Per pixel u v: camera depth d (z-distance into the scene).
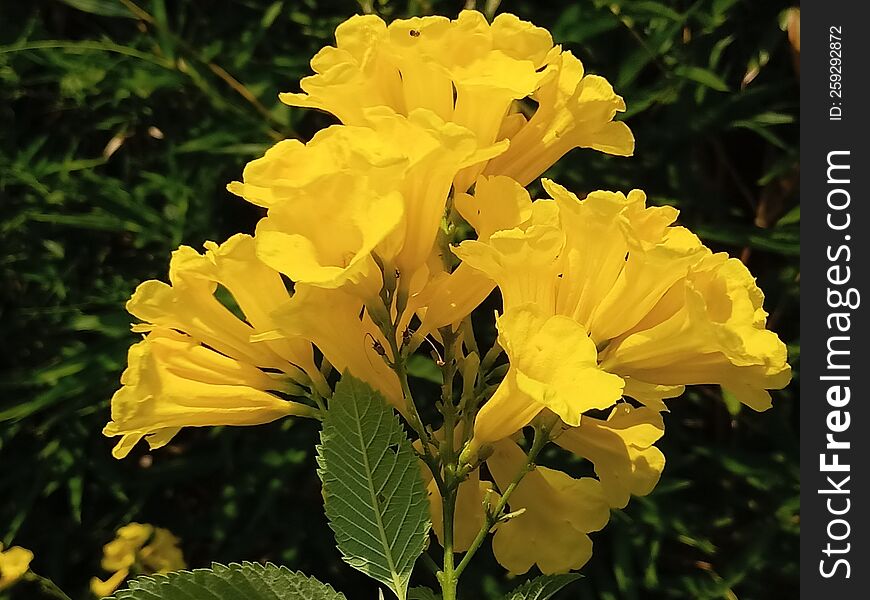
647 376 0.29
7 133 0.60
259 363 0.31
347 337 0.29
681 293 0.29
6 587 0.51
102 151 0.62
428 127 0.28
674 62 0.52
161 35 0.53
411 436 0.47
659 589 0.55
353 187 0.27
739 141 0.60
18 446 0.61
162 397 0.30
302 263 0.27
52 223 0.60
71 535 0.63
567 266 0.29
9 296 0.61
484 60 0.30
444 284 0.30
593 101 0.31
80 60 0.55
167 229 0.56
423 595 0.31
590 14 0.49
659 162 0.54
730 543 0.58
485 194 0.29
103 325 0.54
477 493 0.32
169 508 0.63
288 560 0.57
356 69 0.29
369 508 0.28
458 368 0.31
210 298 0.30
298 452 0.55
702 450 0.55
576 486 0.32
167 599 0.27
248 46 0.54
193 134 0.55
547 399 0.26
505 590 0.54
